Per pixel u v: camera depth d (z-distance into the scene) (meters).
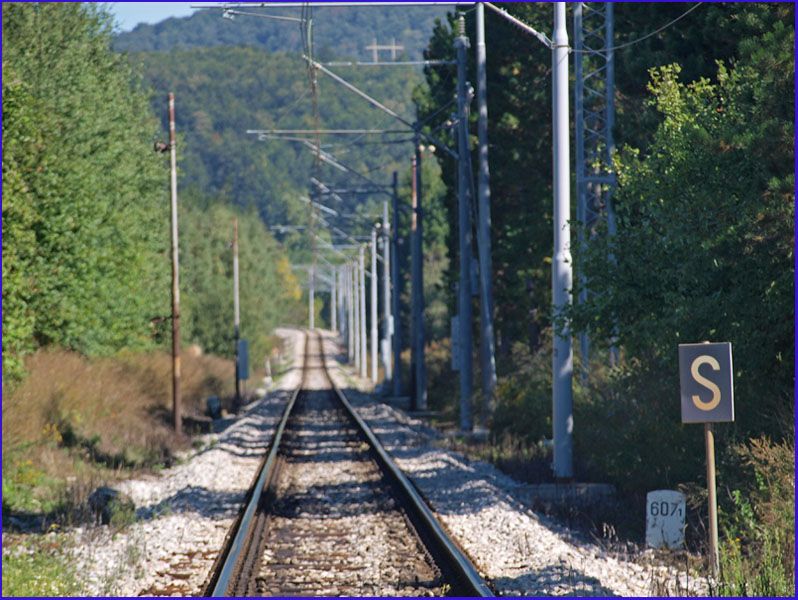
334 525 72.00
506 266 193.62
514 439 119.38
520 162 180.50
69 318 128.50
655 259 68.88
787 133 62.12
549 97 171.25
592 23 135.38
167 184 190.12
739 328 64.00
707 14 85.06
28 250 116.94
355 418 168.12
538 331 188.38
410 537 65.88
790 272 61.88
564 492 82.88
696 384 49.72
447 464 104.12
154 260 187.88
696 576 52.41
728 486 64.94
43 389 116.00
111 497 78.56
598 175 111.25
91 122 145.25
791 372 65.38
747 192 64.94
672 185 67.56
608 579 51.41
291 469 108.25
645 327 67.56
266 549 63.06
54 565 55.34
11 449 92.44
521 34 163.88
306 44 114.44
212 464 112.25
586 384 100.44
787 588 48.56
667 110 73.75
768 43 64.88
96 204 132.88
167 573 56.12
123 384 147.62
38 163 121.44
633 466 77.50
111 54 173.25
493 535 64.25
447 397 198.50
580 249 76.50
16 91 115.06
